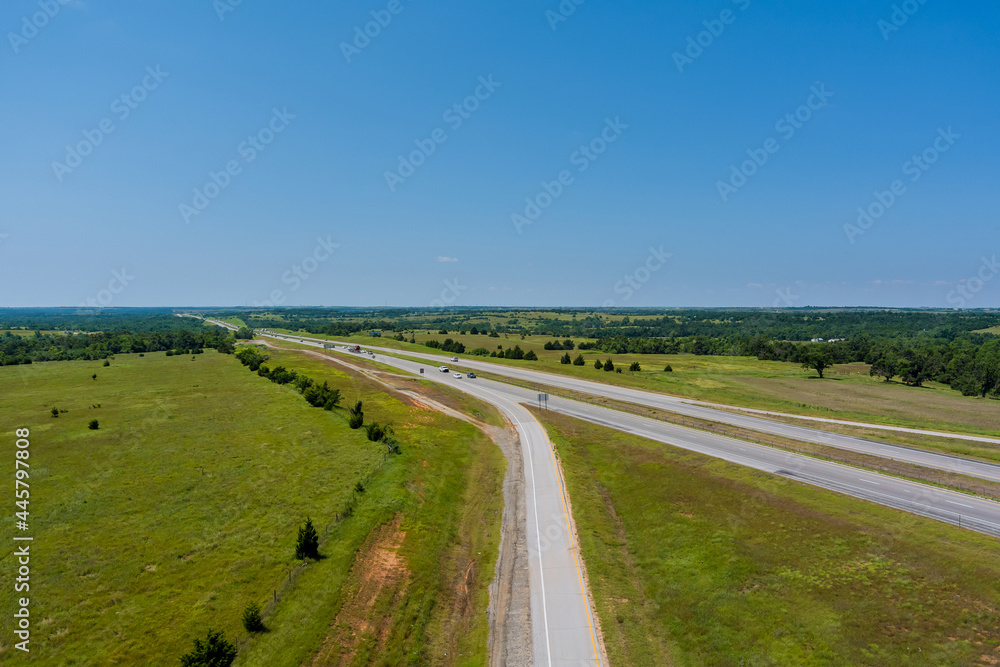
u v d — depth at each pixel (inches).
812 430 2519.7
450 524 1571.1
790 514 1483.8
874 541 1296.8
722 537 1381.6
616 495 1786.4
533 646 1024.9
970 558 1190.9
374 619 1061.8
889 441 2297.0
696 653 981.2
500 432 2632.9
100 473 1750.7
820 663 918.4
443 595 1203.2
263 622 994.7
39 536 1307.8
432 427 2608.3
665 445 2263.8
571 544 1437.0
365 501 1573.6
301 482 1710.1
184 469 1803.6
